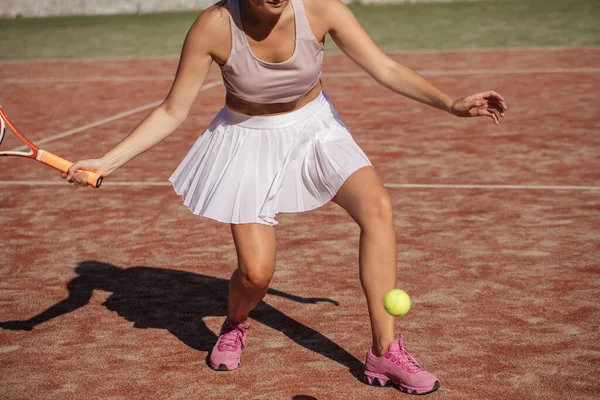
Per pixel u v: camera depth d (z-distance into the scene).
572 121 14.15
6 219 9.76
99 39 31.62
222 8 5.04
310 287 7.10
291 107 5.42
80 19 38.09
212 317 6.59
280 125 5.41
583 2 33.50
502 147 12.49
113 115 17.22
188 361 5.77
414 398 5.07
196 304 6.88
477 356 5.62
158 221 9.44
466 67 21.05
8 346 6.12
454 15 32.47
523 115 14.88
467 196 9.91
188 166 5.71
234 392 5.26
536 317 6.25
